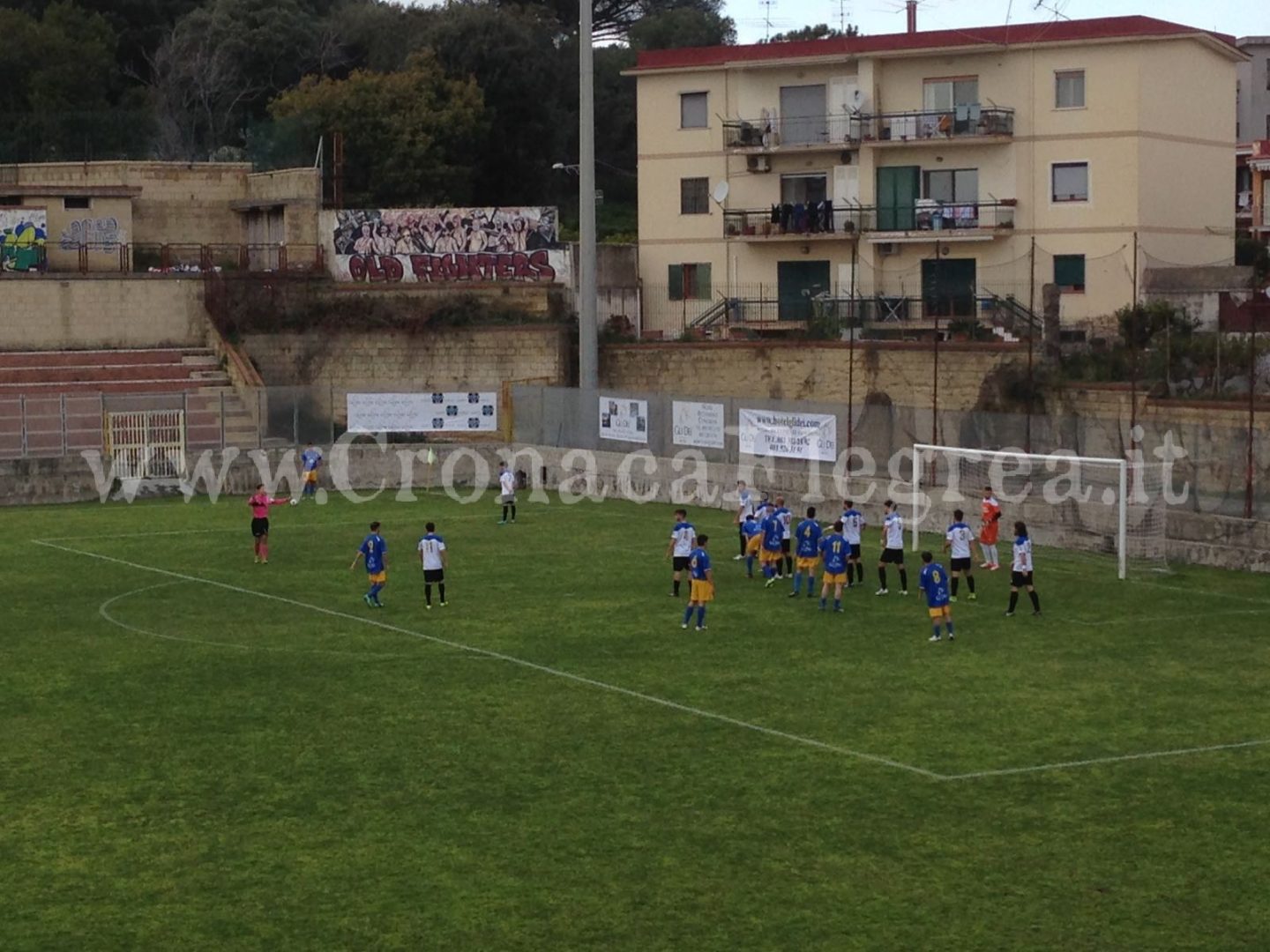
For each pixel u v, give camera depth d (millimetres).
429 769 23203
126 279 68688
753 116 73875
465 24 97750
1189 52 70062
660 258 76062
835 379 64938
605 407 56000
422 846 19859
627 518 50062
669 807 21391
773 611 35375
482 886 18516
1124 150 68188
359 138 88312
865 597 37125
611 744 24469
